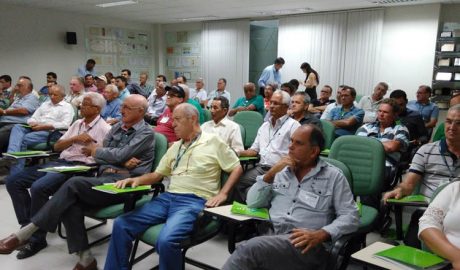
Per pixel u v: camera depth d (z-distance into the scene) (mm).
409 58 6945
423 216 1450
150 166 2537
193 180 2197
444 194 1463
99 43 9188
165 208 2160
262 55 9461
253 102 5352
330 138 3369
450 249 1271
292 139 1750
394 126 3100
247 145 3973
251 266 1590
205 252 2598
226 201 2139
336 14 7527
